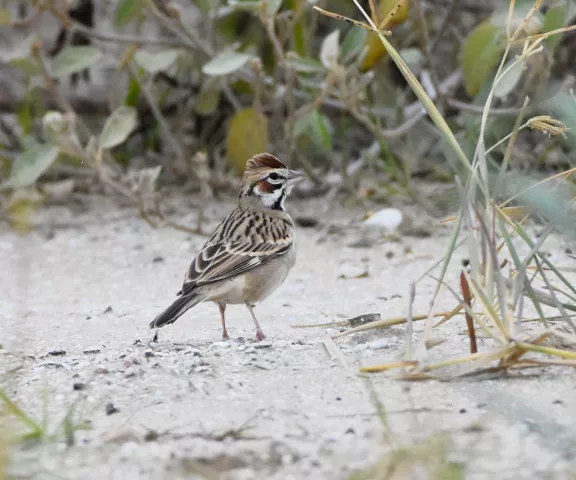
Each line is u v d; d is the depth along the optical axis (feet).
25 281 40.29
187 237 46.80
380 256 42.73
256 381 26.37
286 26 46.88
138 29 52.47
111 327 33.86
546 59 43.73
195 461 21.61
